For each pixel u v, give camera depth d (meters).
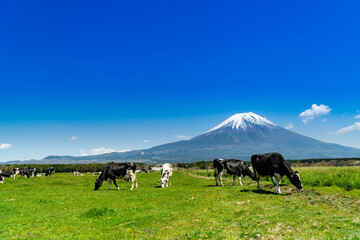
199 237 9.25
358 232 8.20
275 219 10.77
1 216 13.77
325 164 107.50
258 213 12.12
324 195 15.70
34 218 13.24
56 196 20.98
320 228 9.20
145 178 43.53
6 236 10.12
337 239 7.80
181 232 10.16
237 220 11.23
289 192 18.20
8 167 84.06
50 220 12.77
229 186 24.55
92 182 37.00
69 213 14.27
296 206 12.84
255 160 20.31
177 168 112.31
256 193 18.33
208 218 12.02
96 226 11.64
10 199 19.69
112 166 26.09
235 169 25.28
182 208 14.63
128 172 26.08
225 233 9.44
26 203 17.66
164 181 28.98
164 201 17.20
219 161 25.89
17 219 12.99
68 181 38.72
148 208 15.08
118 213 14.07
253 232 9.23
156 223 11.81
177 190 23.17
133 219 12.57
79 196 20.75
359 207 12.17
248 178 33.91
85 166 106.19
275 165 18.06
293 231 9.02
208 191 21.09
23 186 31.98
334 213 11.30
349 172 23.97
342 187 19.61
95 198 19.52
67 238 9.88
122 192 23.08
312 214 11.23
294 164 118.69
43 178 47.50
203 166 109.50
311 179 22.67
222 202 15.53
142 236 9.96
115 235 10.20
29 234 10.39
